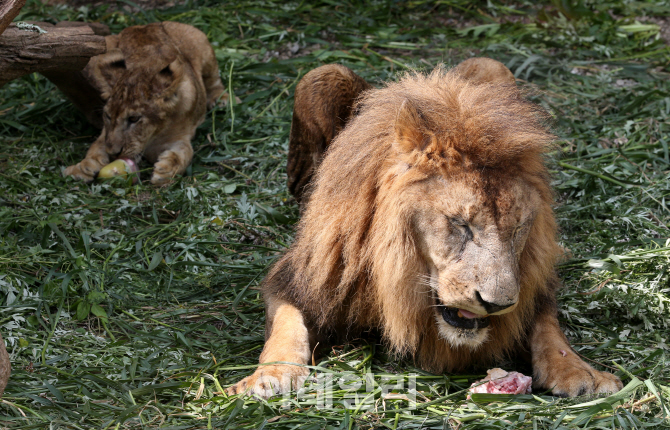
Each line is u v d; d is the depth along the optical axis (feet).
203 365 15.62
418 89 15.07
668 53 33.76
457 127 13.73
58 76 26.30
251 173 26.05
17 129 28.07
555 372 14.88
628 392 13.69
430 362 15.71
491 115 13.92
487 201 13.35
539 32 35.24
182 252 20.90
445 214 13.51
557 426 13.04
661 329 17.53
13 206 22.74
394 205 14.02
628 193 23.40
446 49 33.65
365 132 15.15
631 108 28.25
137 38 29.66
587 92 30.04
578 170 23.89
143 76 26.63
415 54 33.73
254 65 32.07
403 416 13.43
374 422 13.25
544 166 15.51
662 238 21.07
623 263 19.49
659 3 38.63
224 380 15.20
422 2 38.22
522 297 14.98
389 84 16.22
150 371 15.23
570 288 19.10
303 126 20.34
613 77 31.65
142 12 36.17
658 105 28.37
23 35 19.90
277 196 24.43
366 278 15.40
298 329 15.57
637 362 15.60
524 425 13.21
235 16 36.58
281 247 21.75
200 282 19.38
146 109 26.35
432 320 15.11
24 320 16.99
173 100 26.96
